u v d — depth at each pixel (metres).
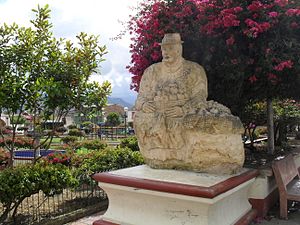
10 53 6.43
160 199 3.62
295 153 6.65
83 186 7.00
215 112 3.88
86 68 6.91
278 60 4.40
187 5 4.67
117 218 3.98
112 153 7.03
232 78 4.68
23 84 6.52
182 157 4.15
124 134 29.61
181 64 4.33
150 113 4.28
